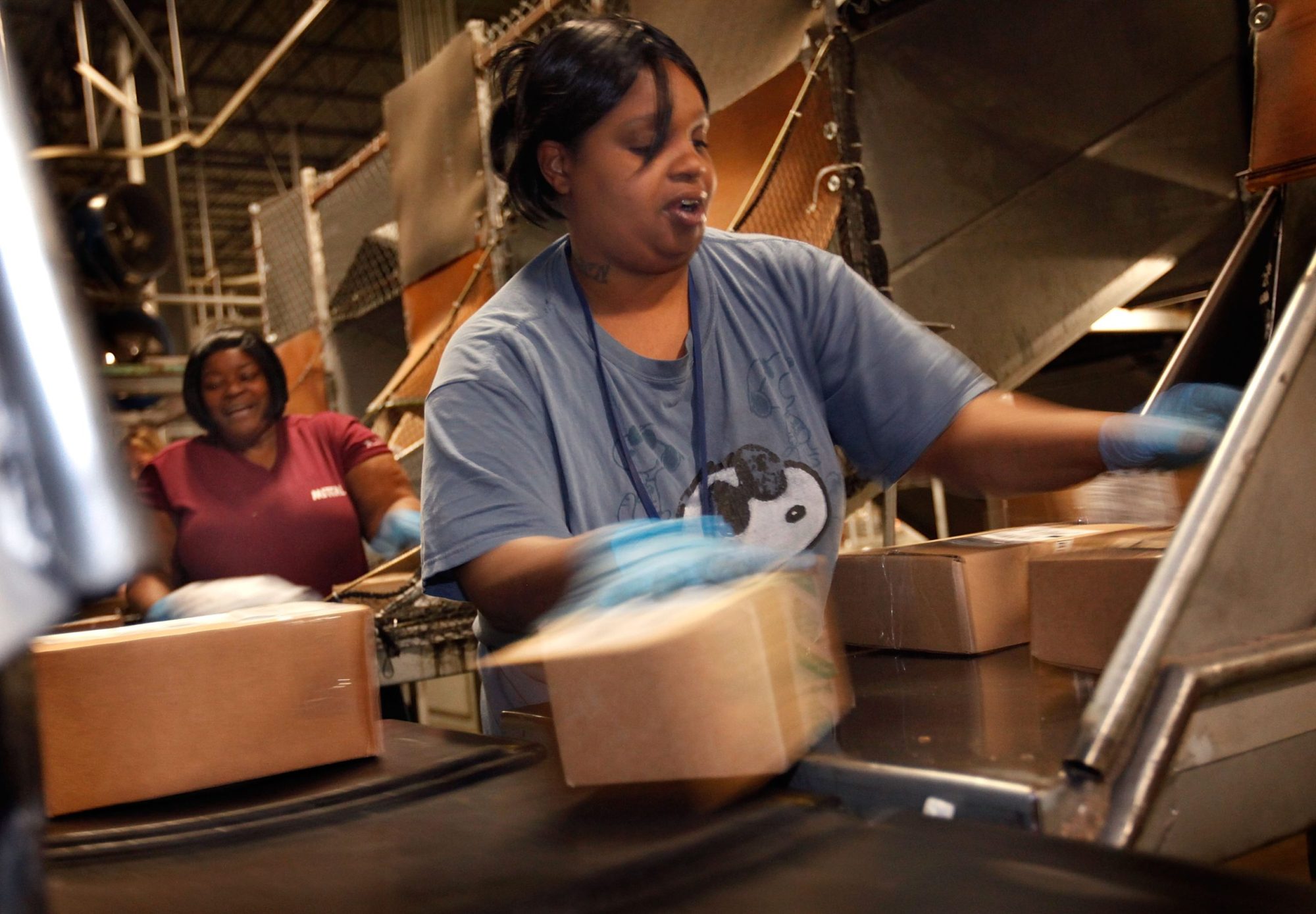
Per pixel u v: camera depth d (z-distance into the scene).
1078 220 2.23
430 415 0.95
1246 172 1.28
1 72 0.23
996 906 0.36
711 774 0.52
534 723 0.73
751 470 1.02
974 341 2.14
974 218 2.15
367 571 2.31
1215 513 0.55
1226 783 0.52
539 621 0.79
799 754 0.54
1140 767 0.48
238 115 11.80
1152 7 2.27
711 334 1.03
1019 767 0.50
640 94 0.90
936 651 0.91
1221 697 0.52
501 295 1.04
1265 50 1.24
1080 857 0.40
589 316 1.00
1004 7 2.15
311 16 4.62
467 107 3.12
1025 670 0.79
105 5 6.99
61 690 0.62
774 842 0.45
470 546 0.86
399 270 4.01
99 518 0.21
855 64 1.97
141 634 0.65
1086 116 2.25
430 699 3.71
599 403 0.98
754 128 2.07
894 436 1.04
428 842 0.51
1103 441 0.87
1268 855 0.65
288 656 0.69
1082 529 0.99
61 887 0.48
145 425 5.05
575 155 0.93
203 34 9.87
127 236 5.42
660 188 0.91
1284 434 0.59
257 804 0.61
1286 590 0.58
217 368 2.18
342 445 2.33
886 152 2.04
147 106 8.52
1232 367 1.28
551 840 0.49
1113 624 0.73
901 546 1.01
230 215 14.61
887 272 1.84
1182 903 0.36
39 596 0.20
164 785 0.64
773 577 0.59
